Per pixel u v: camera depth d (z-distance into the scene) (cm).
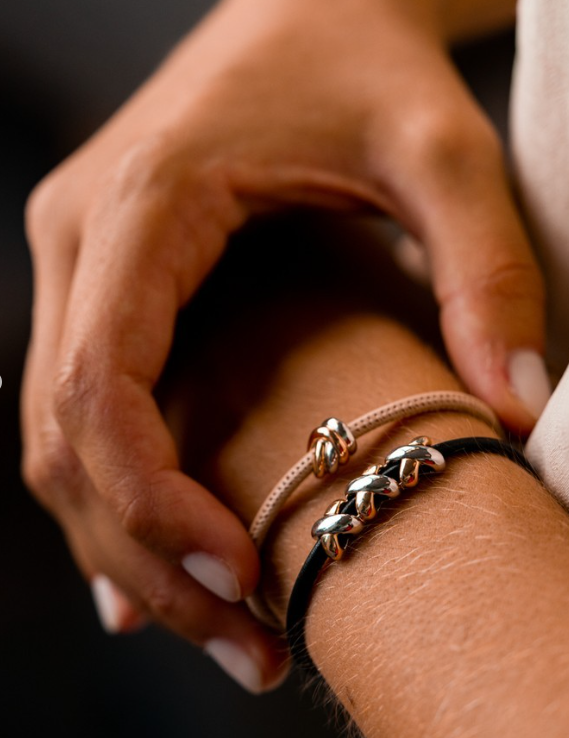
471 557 27
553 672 25
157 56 64
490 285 33
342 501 29
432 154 34
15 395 55
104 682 50
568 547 27
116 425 33
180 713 48
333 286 37
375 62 37
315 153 36
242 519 33
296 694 48
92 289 34
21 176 60
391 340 34
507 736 25
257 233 38
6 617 52
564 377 29
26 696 50
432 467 29
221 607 34
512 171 34
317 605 29
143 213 35
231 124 36
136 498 32
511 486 29
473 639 26
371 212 37
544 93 31
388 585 28
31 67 63
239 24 39
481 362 33
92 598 52
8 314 56
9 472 55
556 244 33
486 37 42
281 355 35
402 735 26
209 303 36
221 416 34
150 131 37
